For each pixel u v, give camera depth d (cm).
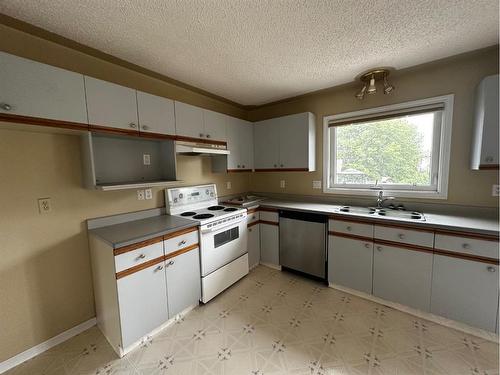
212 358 158
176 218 221
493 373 140
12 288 152
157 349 166
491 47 176
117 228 187
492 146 168
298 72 215
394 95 234
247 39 159
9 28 143
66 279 175
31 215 158
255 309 210
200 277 213
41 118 135
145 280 168
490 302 162
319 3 125
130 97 180
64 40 158
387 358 153
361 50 176
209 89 260
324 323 189
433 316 188
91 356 161
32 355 161
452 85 205
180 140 222
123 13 130
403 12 133
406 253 192
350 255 224
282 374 144
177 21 138
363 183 269
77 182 178
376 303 215
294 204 283
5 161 146
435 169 225
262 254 295
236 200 314
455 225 171
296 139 282
